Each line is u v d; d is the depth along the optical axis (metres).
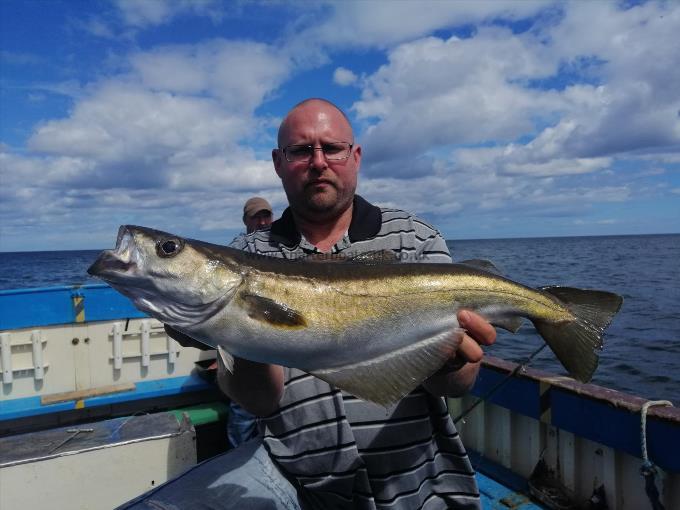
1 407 1.48
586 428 1.12
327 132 0.88
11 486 1.07
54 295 1.57
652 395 3.13
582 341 0.83
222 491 0.86
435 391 0.80
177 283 0.71
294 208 0.94
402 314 0.76
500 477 1.33
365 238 0.92
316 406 0.83
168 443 1.22
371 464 0.81
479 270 0.81
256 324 0.71
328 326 0.73
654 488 0.96
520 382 1.29
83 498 1.13
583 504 1.17
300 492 0.89
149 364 1.70
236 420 1.38
